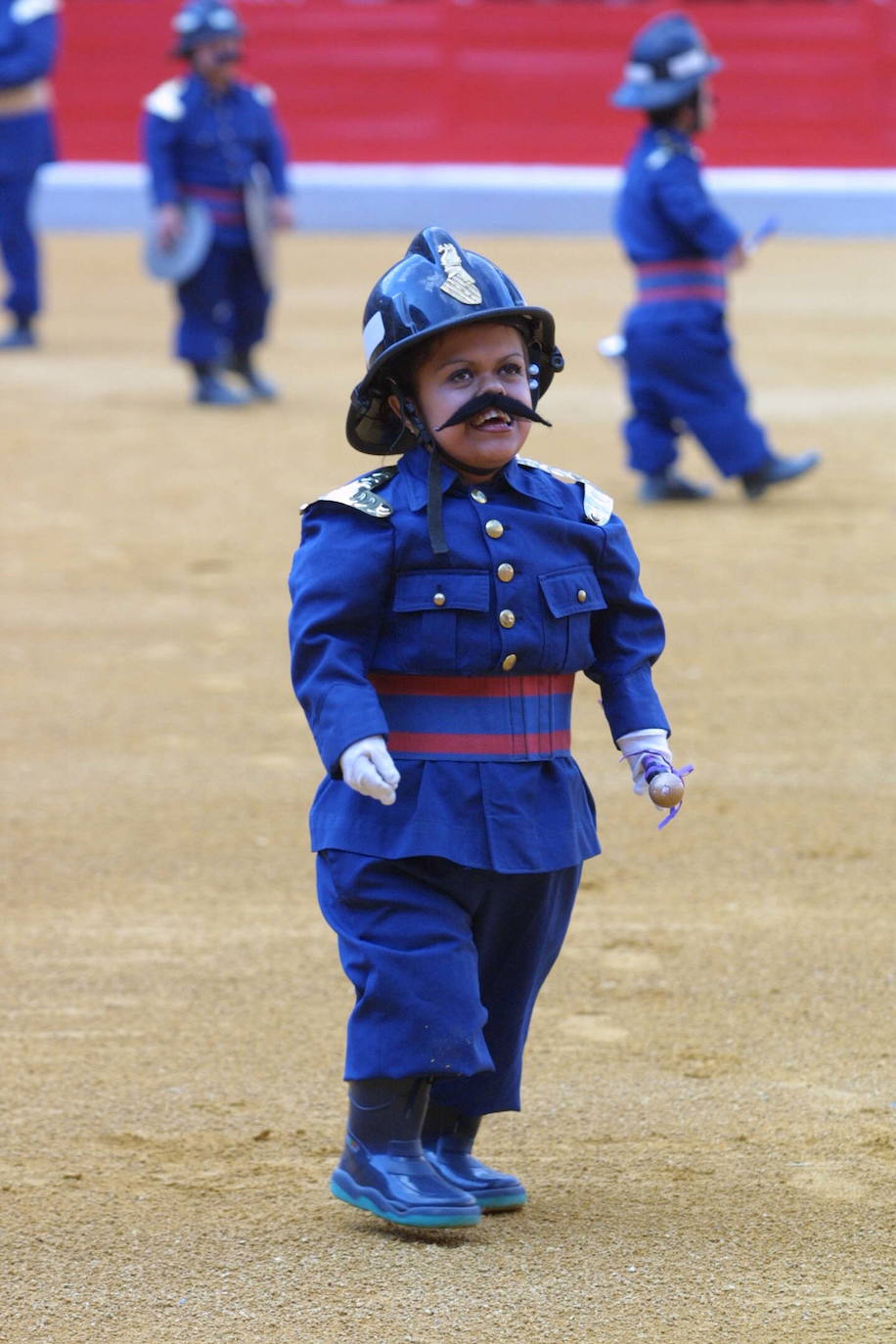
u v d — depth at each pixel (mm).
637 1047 14688
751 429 34812
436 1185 11461
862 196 82188
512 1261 11219
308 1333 10375
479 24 86438
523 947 11648
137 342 56031
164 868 18703
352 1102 11594
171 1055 14578
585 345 53750
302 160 87625
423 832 10984
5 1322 10578
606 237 82688
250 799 20656
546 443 40594
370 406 11461
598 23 85938
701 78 33812
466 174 85938
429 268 11086
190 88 44219
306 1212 11984
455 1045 10914
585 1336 10273
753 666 25438
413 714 11195
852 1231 11625
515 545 11195
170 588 29547
